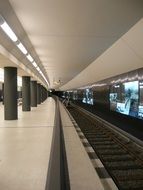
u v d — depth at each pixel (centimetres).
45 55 1332
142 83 1577
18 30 749
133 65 1170
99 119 2048
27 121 1328
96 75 2031
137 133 1413
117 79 2139
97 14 633
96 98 3117
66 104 3978
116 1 545
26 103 2011
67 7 582
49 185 247
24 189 409
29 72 1788
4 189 409
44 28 772
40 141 786
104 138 1268
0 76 2495
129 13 623
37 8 586
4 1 513
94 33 837
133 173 690
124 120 1958
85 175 581
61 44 1036
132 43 857
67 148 862
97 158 804
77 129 1434
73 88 4994
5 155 616
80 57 1401
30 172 489
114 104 2245
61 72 2438
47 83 4794
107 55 1239
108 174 647
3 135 899
